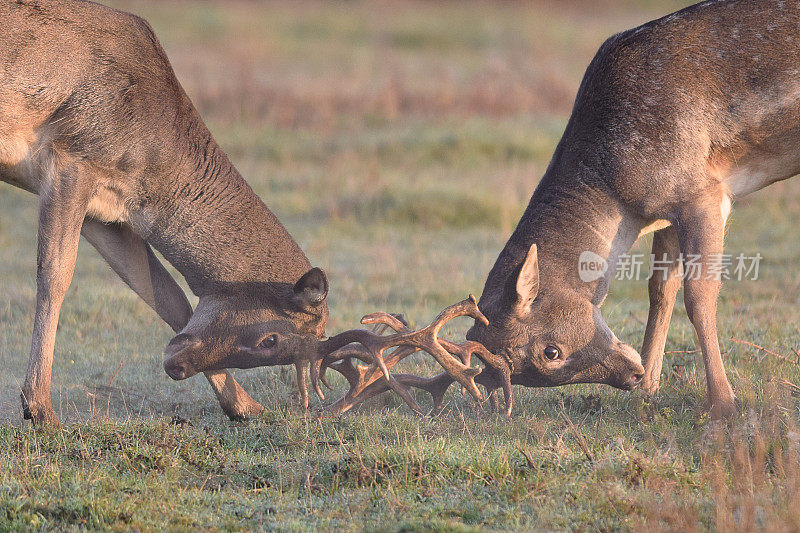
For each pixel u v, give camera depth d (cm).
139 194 1111
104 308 1608
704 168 1118
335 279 1838
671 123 1109
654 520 782
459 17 6550
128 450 966
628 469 893
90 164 1090
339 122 3309
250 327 1080
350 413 1127
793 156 1147
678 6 7138
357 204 2411
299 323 1078
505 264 1122
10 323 1511
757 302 1644
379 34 5881
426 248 2112
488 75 3947
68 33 1095
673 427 1048
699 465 931
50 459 946
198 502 860
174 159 1108
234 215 1117
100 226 1147
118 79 1098
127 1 6359
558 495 849
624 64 1139
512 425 1060
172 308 1168
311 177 2655
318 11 6662
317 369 1076
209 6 6500
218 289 1102
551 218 1125
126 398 1216
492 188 2505
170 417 1120
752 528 762
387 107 3466
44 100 1082
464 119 3356
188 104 1151
